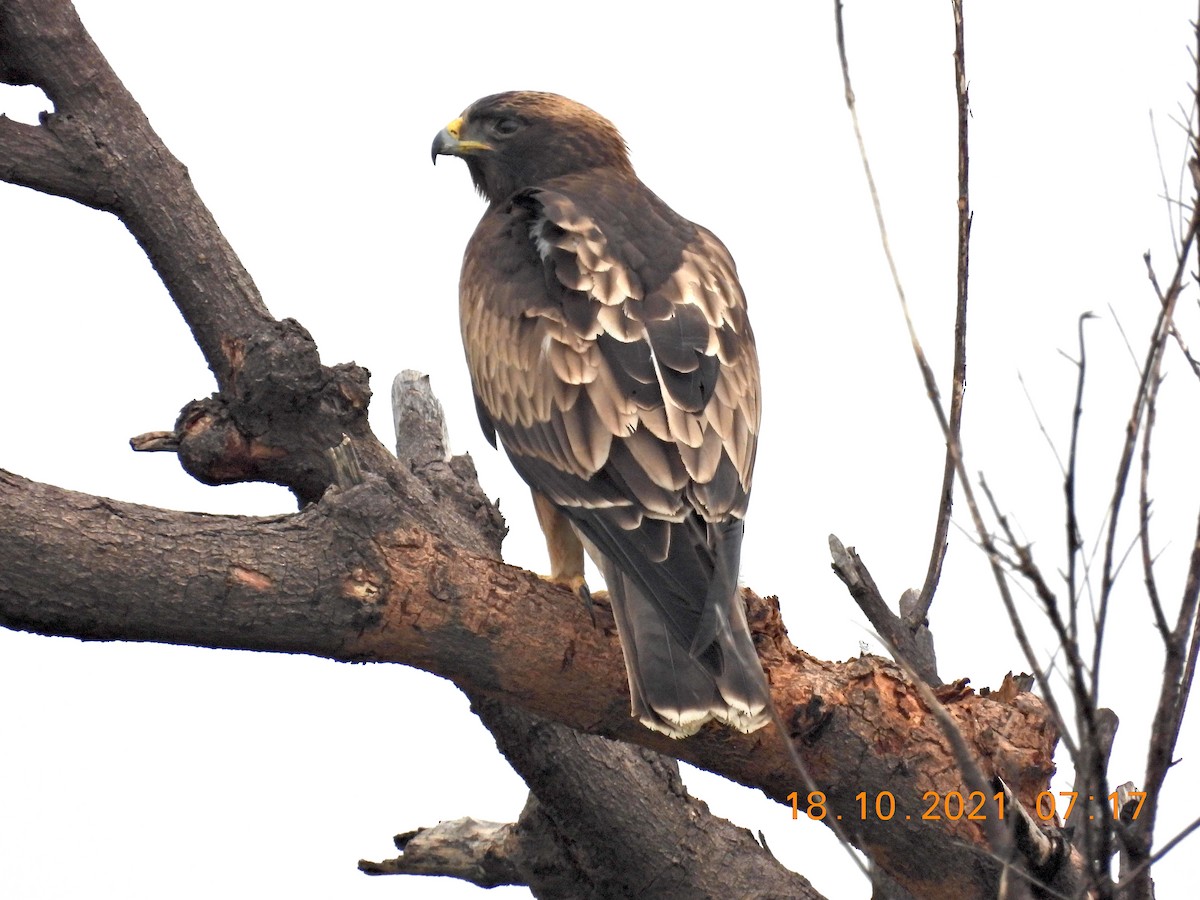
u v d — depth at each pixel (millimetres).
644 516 10375
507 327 11672
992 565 7273
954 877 9906
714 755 9930
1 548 8375
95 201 12562
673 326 11164
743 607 9867
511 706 11328
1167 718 7891
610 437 10766
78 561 8484
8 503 8438
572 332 11273
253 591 8773
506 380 11586
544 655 9523
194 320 12789
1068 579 7141
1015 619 7270
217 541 8766
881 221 7137
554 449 11109
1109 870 7711
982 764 9898
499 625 9359
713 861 12750
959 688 10133
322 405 11188
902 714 9883
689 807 12836
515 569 9539
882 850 10039
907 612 13492
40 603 8500
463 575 9234
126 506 8734
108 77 12609
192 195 12719
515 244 12297
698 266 11922
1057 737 10156
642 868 12672
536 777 12383
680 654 9547
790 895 12641
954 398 10727
